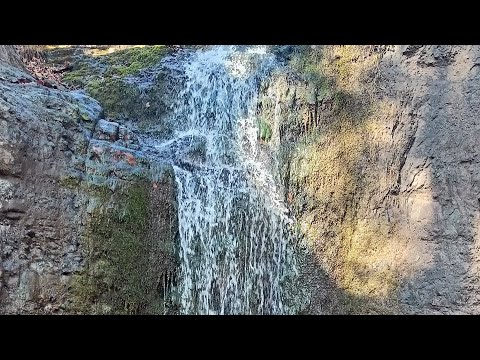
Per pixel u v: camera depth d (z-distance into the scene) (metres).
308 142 5.59
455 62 4.77
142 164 4.47
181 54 6.35
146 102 5.80
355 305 4.86
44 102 3.99
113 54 6.35
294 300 5.12
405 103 5.04
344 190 5.24
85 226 3.82
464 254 4.32
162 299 4.36
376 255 4.88
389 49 5.32
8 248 3.30
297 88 5.79
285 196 5.53
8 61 4.49
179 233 4.63
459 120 4.61
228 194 5.22
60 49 6.26
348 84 5.54
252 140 5.77
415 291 4.53
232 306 4.88
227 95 6.00
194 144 5.52
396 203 4.90
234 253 5.03
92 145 4.14
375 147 5.14
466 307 4.21
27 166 3.54
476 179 4.38
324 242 5.23
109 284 3.89
